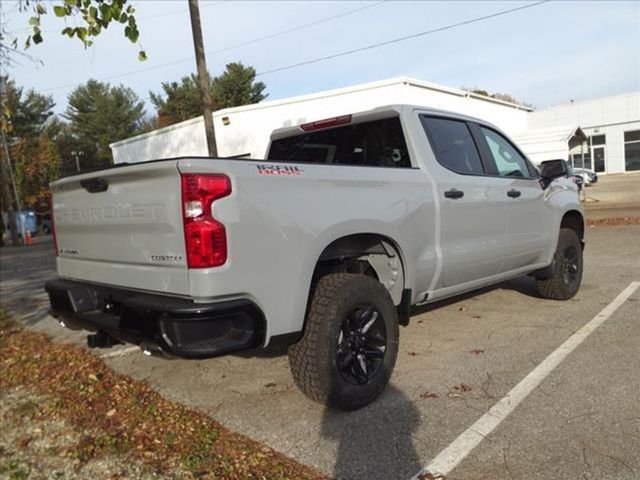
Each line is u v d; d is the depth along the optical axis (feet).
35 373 16.22
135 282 10.82
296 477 9.41
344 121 15.55
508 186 16.81
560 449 9.77
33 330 21.89
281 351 16.34
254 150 70.64
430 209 13.74
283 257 10.28
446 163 14.89
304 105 68.08
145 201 10.23
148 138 84.53
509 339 16.01
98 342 11.87
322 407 12.25
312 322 11.10
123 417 12.53
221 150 72.95
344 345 11.60
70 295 12.06
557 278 19.69
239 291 9.68
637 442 9.84
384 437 10.66
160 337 9.57
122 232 10.98
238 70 143.13
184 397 13.37
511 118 106.11
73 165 187.73
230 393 13.42
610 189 88.33
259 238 9.92
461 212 14.79
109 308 11.48
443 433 10.64
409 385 13.05
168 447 10.92
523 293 21.76
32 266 50.93
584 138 118.01
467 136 16.12
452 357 14.79
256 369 15.02
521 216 17.40
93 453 10.96
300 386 11.45
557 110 137.18
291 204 10.49
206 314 9.26
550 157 82.48
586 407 11.30
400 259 13.09
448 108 76.69
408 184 13.28
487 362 14.24
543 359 14.16
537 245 18.34
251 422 11.72
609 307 18.83
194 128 75.92
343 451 10.23
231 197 9.59
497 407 11.57
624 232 39.50
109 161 185.68
